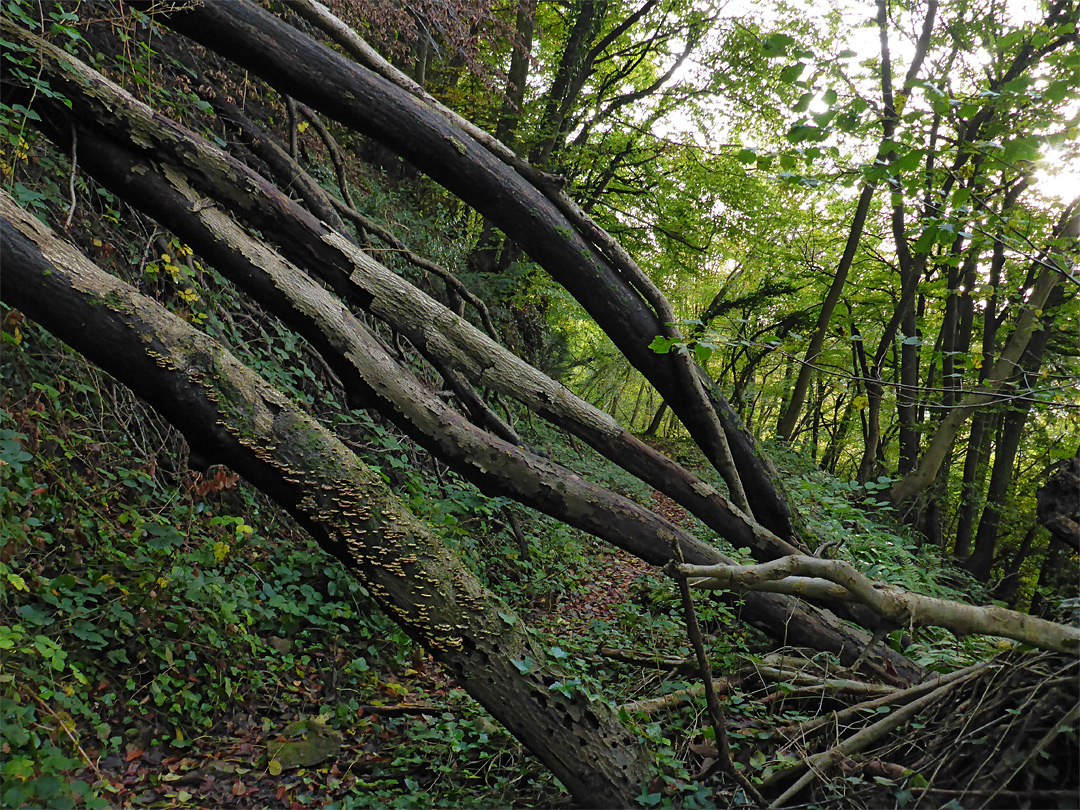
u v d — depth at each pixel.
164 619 3.85
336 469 3.13
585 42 13.62
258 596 4.60
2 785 2.40
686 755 3.28
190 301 5.03
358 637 4.82
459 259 10.89
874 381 3.07
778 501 5.29
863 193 12.12
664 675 4.32
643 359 4.97
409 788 3.31
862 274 16.38
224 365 3.07
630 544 4.66
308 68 4.20
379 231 5.41
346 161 9.21
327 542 3.14
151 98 5.34
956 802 2.26
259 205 3.97
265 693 4.05
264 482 3.09
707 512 4.94
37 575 3.49
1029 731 2.28
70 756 3.05
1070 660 2.38
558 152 13.66
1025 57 6.38
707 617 4.75
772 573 2.60
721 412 5.19
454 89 12.73
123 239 5.16
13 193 4.05
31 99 3.49
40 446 4.06
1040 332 9.80
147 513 4.42
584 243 4.76
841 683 3.47
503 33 10.15
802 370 12.86
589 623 5.56
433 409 4.30
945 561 8.91
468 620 3.12
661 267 17.11
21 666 3.05
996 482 11.77
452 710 4.09
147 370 2.92
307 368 6.16
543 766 3.41
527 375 4.56
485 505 6.44
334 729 3.76
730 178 14.98
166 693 3.62
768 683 3.93
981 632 2.47
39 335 4.34
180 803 3.08
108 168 3.75
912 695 2.95
